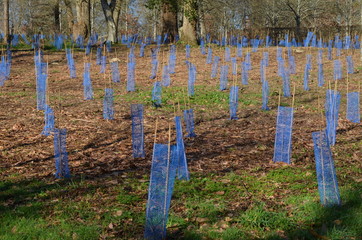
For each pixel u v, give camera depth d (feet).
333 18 168.66
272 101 42.63
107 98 34.55
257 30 139.33
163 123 33.22
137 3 198.90
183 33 101.91
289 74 57.93
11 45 98.37
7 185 19.54
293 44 114.32
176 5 107.14
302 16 180.14
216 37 149.18
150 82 54.34
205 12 152.05
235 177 20.47
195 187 19.24
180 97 43.68
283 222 14.96
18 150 25.67
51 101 41.83
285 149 23.02
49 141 27.78
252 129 31.55
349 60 58.80
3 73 55.21
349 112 33.76
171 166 14.39
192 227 15.07
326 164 16.38
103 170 21.91
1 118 34.37
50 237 14.20
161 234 14.08
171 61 61.46
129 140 28.17
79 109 38.27
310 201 16.61
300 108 39.29
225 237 13.99
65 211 16.44
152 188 14.23
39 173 21.53
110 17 116.78
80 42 107.04
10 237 14.07
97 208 16.80
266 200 17.34
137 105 24.13
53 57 81.61
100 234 14.56
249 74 60.29
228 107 39.83
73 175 21.17
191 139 28.66
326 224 14.66
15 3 189.78
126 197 17.84
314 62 71.51
